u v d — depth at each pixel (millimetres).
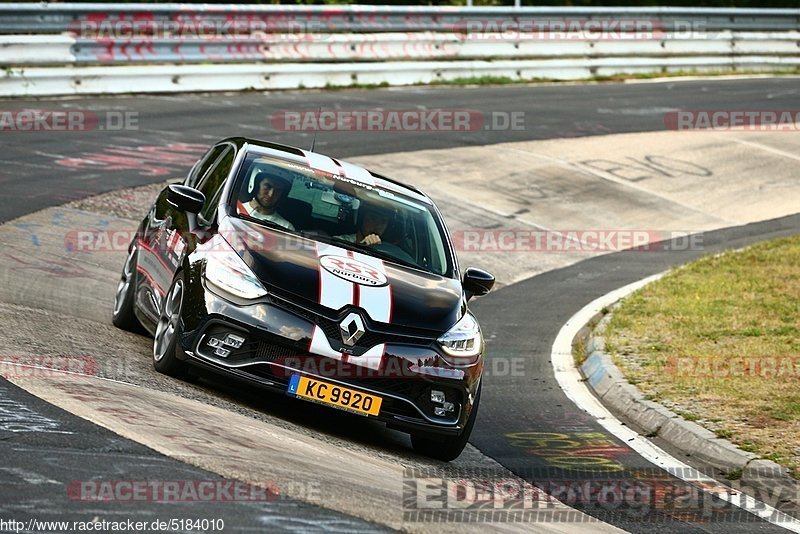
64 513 14562
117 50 71812
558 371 35688
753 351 35906
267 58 79938
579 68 98375
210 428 20391
